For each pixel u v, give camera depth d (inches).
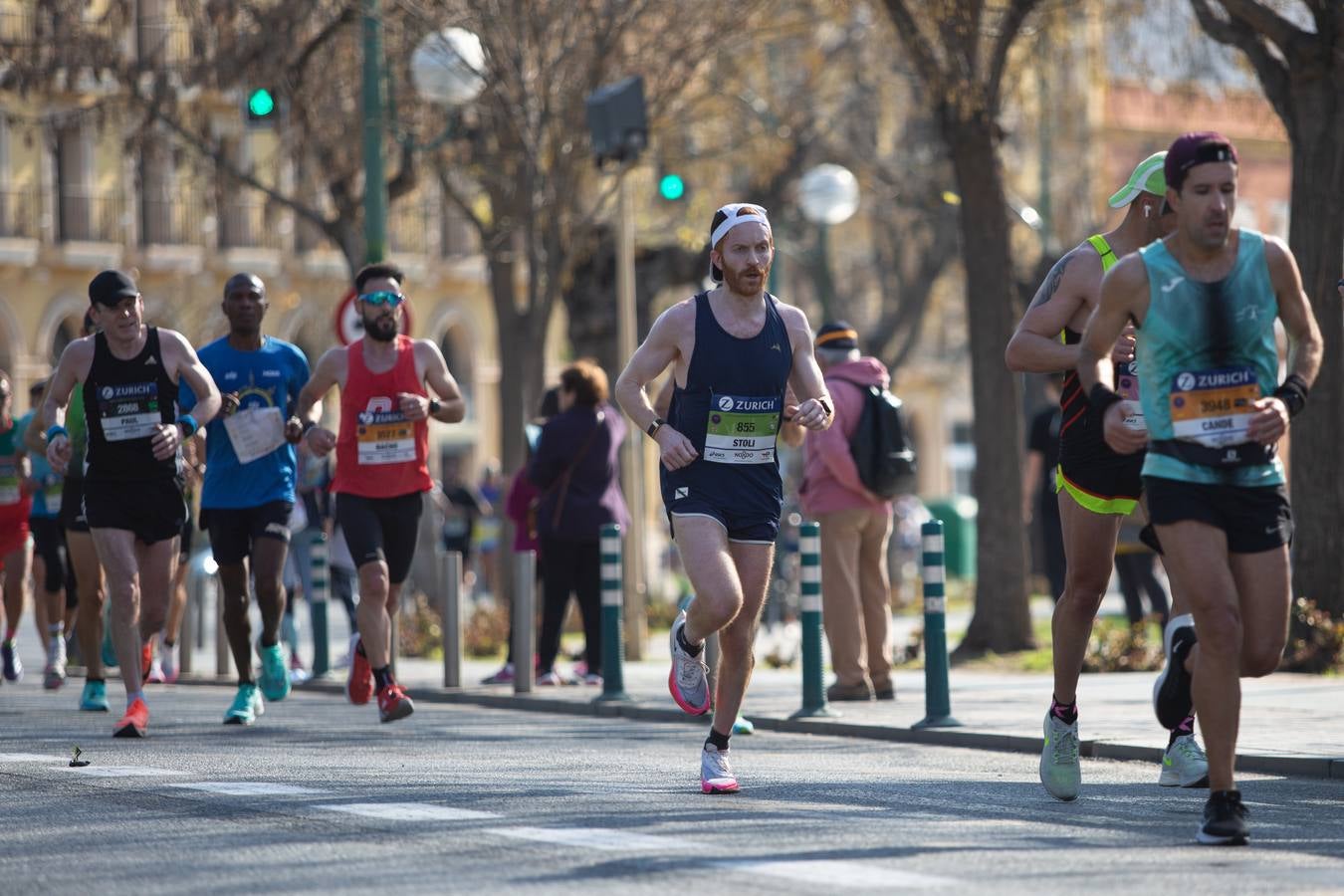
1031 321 924.0
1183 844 797.9
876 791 986.1
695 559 923.4
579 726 1438.2
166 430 1250.0
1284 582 801.6
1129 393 922.1
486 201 3235.7
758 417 938.7
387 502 1342.3
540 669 1827.0
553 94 2672.2
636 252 3299.7
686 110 3014.3
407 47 2652.6
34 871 747.4
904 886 685.9
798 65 3449.8
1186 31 2274.9
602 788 980.6
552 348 5757.9
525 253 2854.3
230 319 1348.4
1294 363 815.7
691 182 3415.4
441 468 6205.7
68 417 1489.9
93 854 781.9
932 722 1342.3
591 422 1817.2
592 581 1838.1
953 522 4284.0
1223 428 792.3
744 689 969.5
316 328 5802.2
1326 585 1785.2
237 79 2534.5
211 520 1368.1
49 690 1801.2
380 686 1331.2
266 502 1364.4
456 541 4158.5
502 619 2423.7
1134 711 1434.5
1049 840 801.6
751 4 2792.8
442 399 1338.6
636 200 3368.6
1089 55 2493.8
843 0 2249.0
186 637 2027.6
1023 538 2063.2
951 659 2042.3
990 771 1117.1
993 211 2066.9
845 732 1380.4
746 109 3248.0
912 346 4156.0
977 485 2074.3
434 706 1681.8
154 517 1279.5
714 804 915.4
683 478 936.9
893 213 4254.4
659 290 3314.5
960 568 4284.0
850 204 3319.4
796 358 957.8
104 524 1272.1
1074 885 690.2
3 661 1942.7
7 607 1921.8
